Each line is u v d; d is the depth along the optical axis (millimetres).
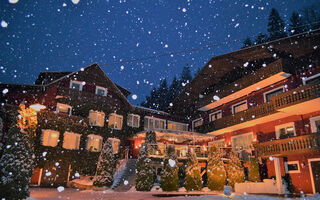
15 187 9500
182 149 23969
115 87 23719
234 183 17250
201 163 20719
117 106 23578
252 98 20531
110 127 22562
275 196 12766
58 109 20250
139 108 24859
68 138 19984
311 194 14203
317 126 15453
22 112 10820
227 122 21625
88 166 20266
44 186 17797
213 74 24156
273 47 17344
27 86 19094
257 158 17281
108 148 17234
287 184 15898
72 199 11328
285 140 15312
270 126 18797
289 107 15438
